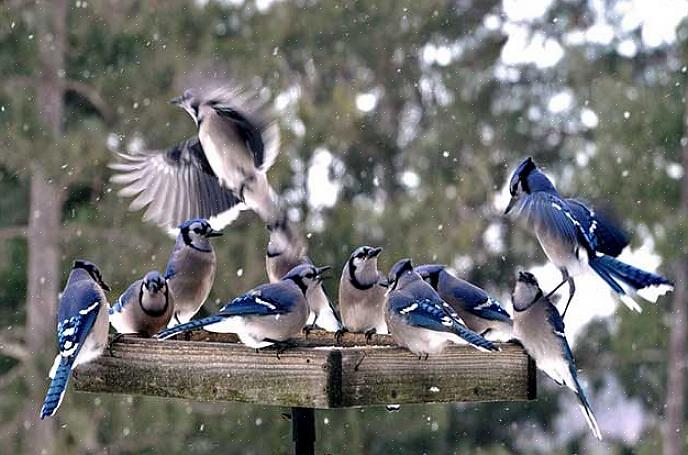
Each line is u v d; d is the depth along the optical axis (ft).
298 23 62.64
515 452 68.69
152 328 27.81
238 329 24.97
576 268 26.04
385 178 66.23
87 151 55.42
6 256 60.64
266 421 55.42
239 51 57.93
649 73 62.54
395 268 25.79
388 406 25.73
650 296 25.48
